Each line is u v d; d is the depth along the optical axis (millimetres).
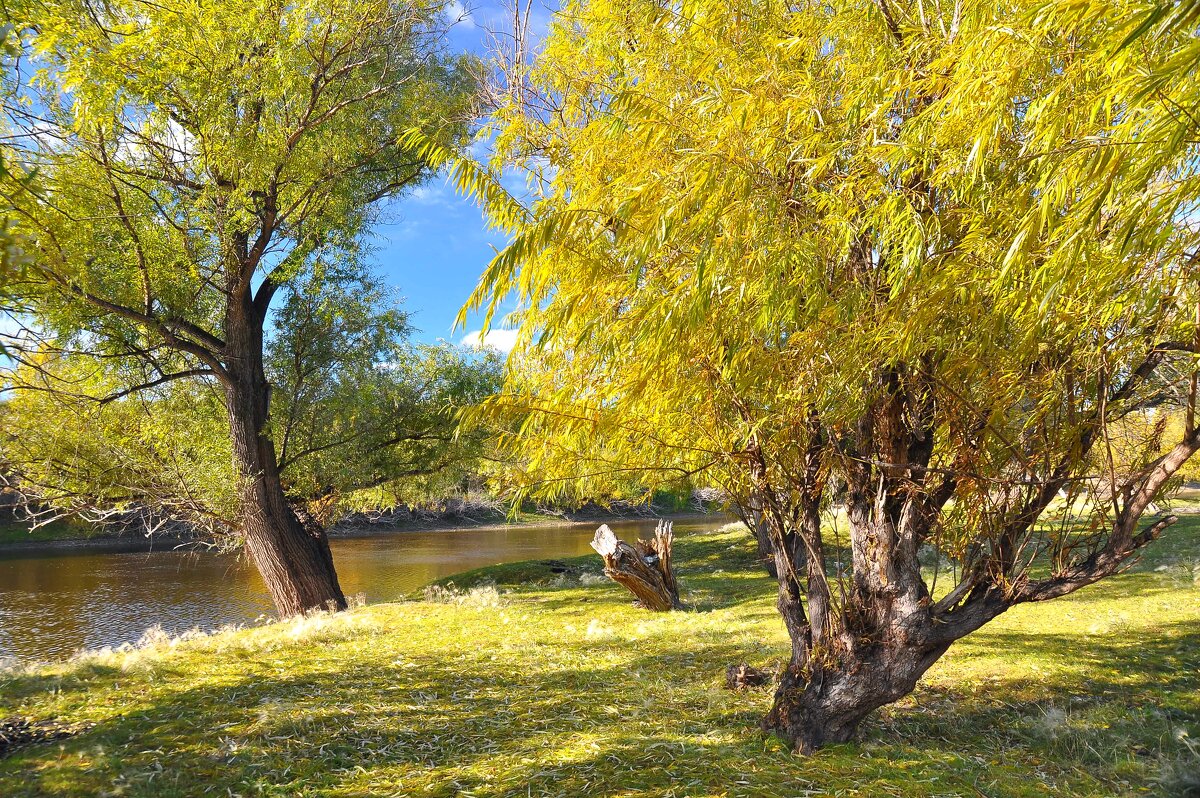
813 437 3545
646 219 2359
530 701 4898
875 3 2691
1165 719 3959
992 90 1950
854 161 2406
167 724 4402
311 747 3967
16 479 13039
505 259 2197
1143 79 1615
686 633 7562
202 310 12109
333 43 11047
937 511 3525
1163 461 2900
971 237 2217
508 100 4109
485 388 15109
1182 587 8023
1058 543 3365
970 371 2713
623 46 3689
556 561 17125
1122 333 2488
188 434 13125
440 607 10617
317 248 12438
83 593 20141
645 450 3375
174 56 9672
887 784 3160
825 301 2436
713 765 3428
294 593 11898
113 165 9930
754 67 2697
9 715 4609
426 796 3244
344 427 14289
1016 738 3883
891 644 3549
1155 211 1701
